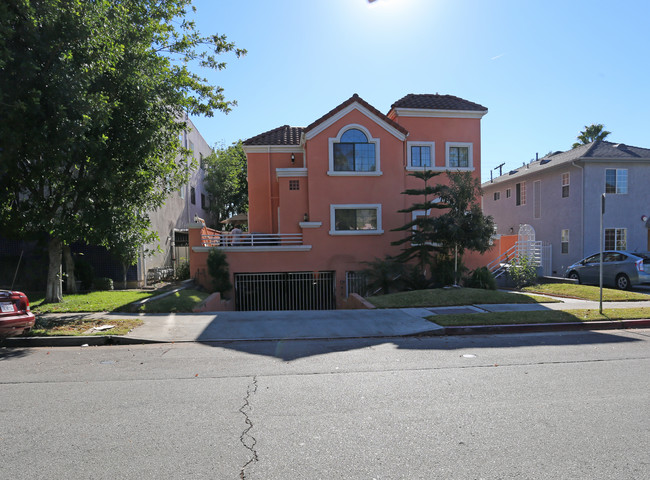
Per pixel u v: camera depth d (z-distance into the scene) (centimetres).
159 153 1201
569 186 2273
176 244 2397
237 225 3109
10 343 813
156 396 497
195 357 698
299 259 1703
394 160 1789
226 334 875
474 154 1897
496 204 3075
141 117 1094
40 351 764
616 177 2191
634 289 1555
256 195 2069
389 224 1775
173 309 1118
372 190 1775
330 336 861
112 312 1104
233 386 534
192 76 1305
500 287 1767
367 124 1772
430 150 1866
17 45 867
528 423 409
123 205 1164
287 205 1816
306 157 1806
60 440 379
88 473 321
